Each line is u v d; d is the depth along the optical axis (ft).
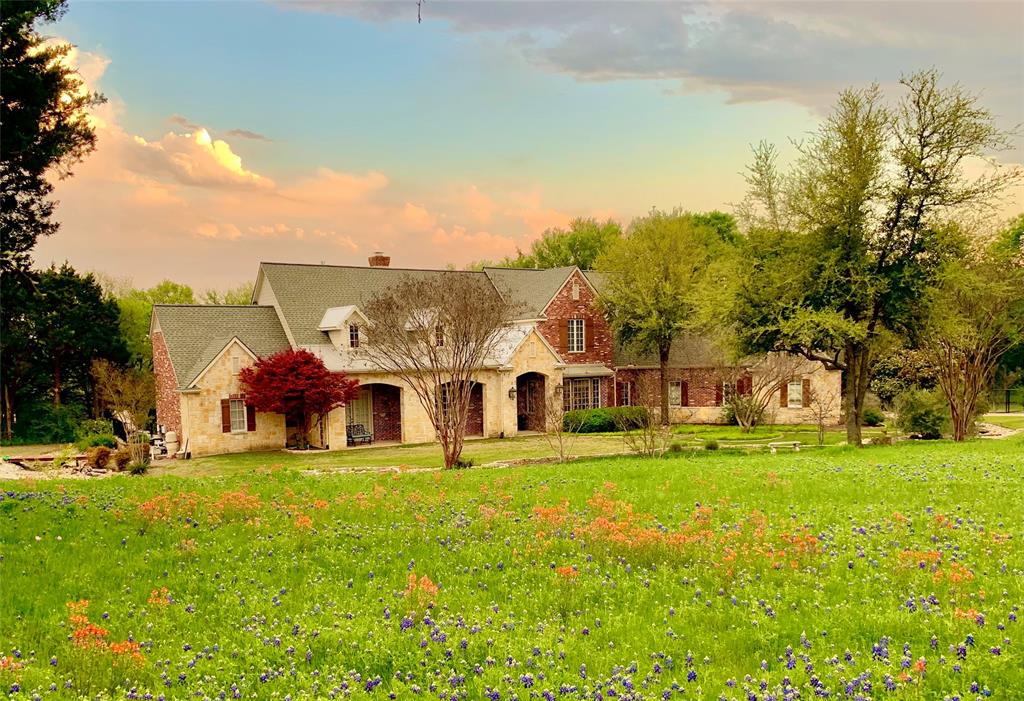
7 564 38.70
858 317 117.60
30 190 80.43
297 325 151.74
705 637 26.40
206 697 22.08
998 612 26.37
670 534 40.09
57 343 179.73
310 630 27.94
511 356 157.28
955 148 108.58
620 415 144.15
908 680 21.16
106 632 27.61
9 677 23.71
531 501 54.65
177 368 139.33
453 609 30.50
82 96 78.23
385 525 47.52
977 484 53.26
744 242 121.80
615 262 179.63
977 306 112.57
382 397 155.43
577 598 31.09
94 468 114.32
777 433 152.25
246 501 53.78
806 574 32.73
